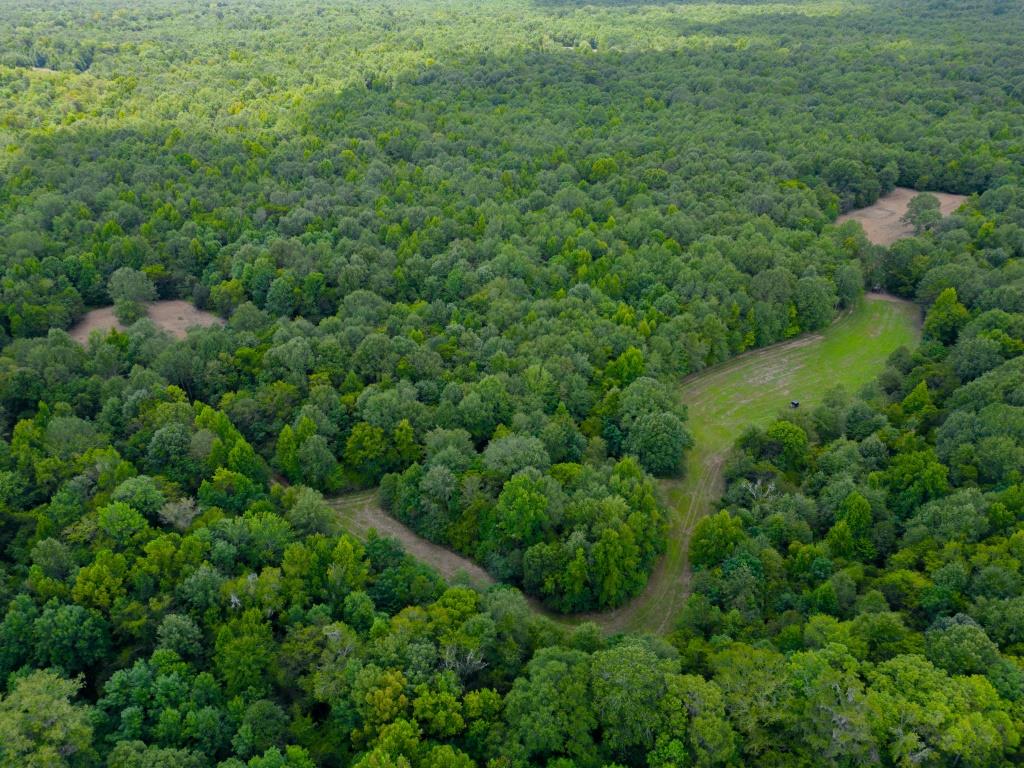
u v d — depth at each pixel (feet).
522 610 358.64
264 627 343.05
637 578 413.18
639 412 508.12
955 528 387.75
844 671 299.79
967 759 267.80
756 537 415.64
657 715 289.12
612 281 641.81
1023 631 321.73
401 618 341.21
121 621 346.33
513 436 466.70
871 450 476.95
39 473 435.12
